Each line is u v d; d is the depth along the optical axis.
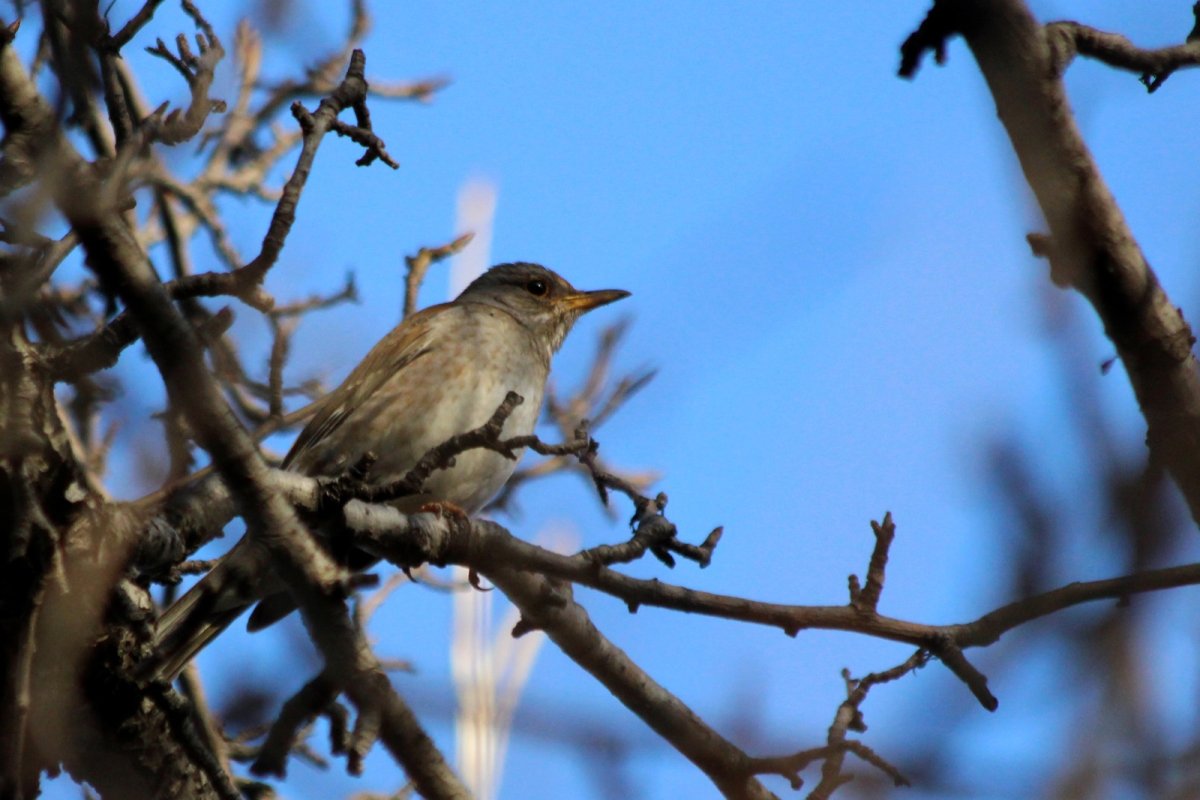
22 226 6.90
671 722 11.00
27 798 10.23
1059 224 8.45
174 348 7.75
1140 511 4.84
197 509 10.68
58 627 9.78
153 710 10.34
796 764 9.60
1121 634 4.71
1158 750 4.54
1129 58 8.55
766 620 10.17
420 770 9.32
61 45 7.08
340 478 9.73
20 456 9.34
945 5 8.35
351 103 9.44
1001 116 8.48
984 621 9.77
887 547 10.16
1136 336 8.54
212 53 9.88
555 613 10.98
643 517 11.00
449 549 10.66
